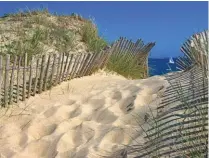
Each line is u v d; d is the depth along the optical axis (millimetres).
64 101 5910
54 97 6148
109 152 3838
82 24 11898
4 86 5484
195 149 3119
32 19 11078
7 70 5492
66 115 5332
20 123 5023
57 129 4691
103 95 5840
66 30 11039
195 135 3297
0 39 9234
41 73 6258
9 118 5160
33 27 10523
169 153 3252
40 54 8938
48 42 9883
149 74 10773
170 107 4305
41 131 4801
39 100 5953
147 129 4043
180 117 3828
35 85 6160
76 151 3994
